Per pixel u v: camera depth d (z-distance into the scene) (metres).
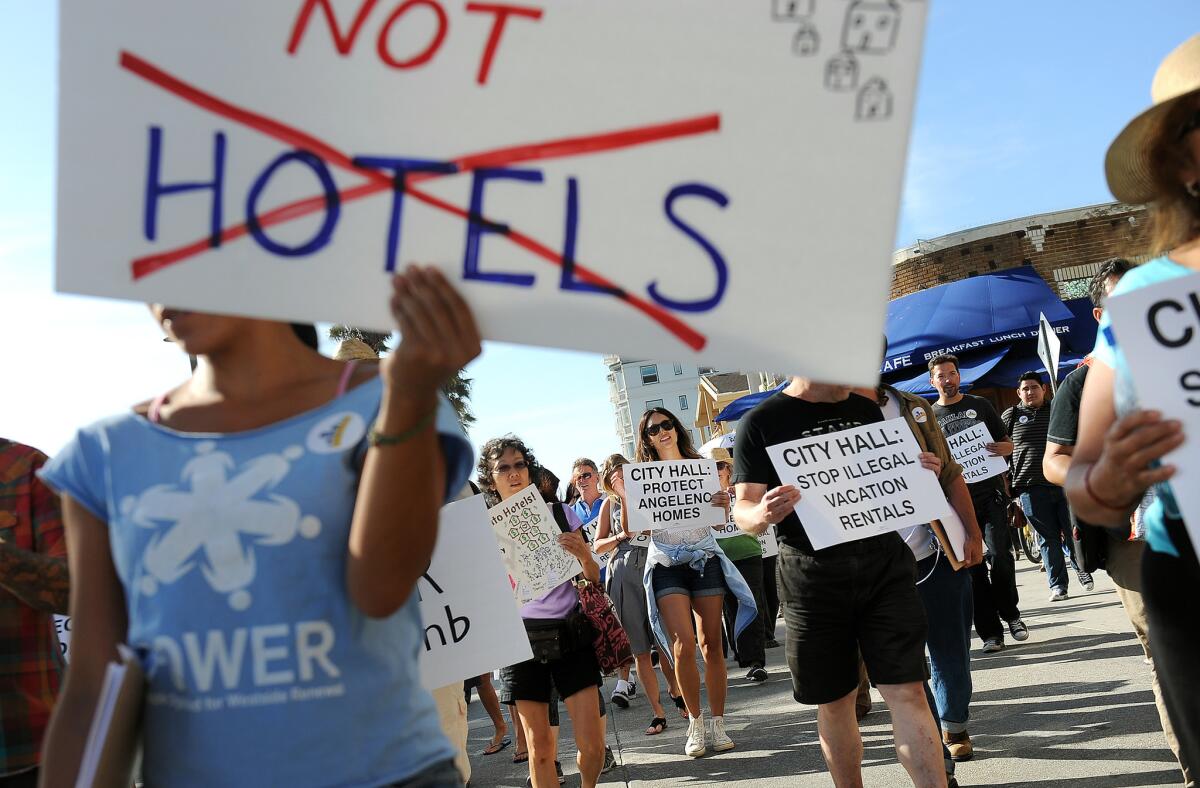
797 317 1.83
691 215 1.84
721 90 1.84
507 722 11.10
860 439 4.66
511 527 5.86
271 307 1.88
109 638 2.00
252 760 1.84
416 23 1.89
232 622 1.87
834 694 4.54
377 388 2.01
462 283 1.86
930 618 5.91
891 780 5.89
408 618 2.06
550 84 1.87
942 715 6.08
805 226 1.83
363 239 1.88
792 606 4.57
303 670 1.86
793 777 6.33
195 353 2.05
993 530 9.39
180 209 1.90
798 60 1.83
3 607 3.13
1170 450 2.01
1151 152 2.40
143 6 1.91
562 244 1.86
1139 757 5.55
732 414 22.28
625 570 8.66
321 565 1.89
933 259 26.27
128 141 1.91
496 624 4.13
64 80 1.91
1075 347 21.91
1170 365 2.03
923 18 1.80
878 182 1.82
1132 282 2.30
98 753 1.77
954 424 9.05
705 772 6.83
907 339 22.58
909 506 4.54
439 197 1.88
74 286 1.89
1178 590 2.28
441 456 1.96
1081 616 10.52
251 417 2.03
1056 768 5.62
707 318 1.84
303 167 1.89
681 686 7.31
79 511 2.03
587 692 5.75
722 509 7.54
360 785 1.87
